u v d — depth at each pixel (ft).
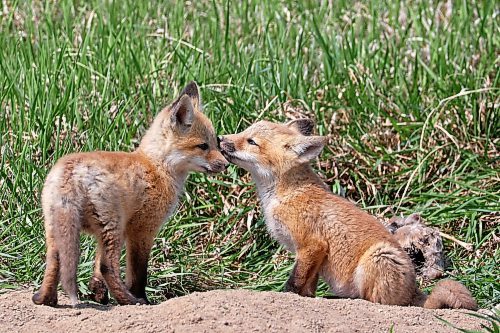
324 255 35.73
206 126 36.76
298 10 61.82
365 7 64.08
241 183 45.21
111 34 54.29
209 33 58.85
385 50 57.31
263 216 41.65
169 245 41.83
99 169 32.35
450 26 59.26
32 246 39.50
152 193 34.42
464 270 41.16
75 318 30.37
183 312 29.96
